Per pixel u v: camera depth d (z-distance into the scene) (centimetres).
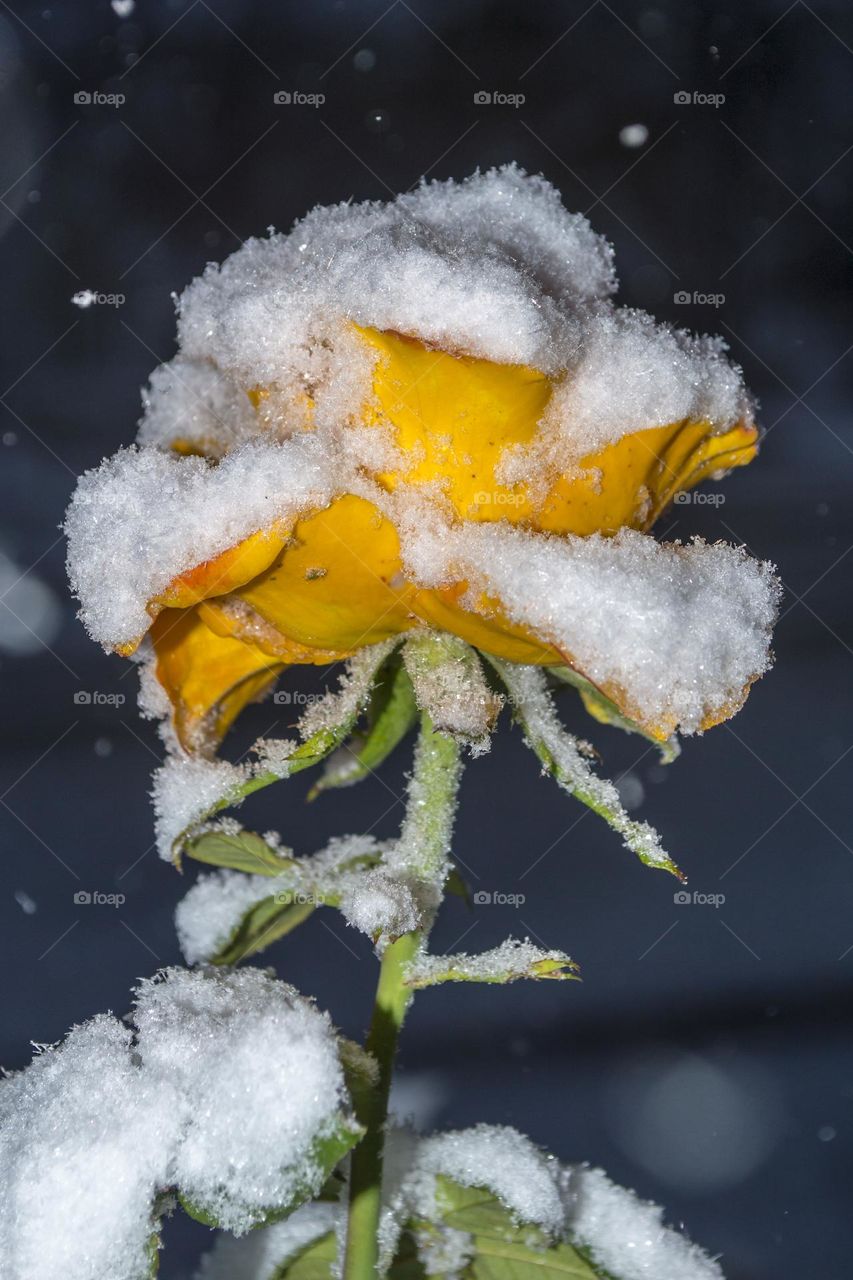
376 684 38
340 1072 35
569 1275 38
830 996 76
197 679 39
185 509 35
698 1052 71
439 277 35
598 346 36
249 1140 35
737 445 38
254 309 36
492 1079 69
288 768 38
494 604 35
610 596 35
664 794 103
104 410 143
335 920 85
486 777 107
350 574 36
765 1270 51
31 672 113
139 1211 35
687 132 161
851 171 162
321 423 36
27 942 80
